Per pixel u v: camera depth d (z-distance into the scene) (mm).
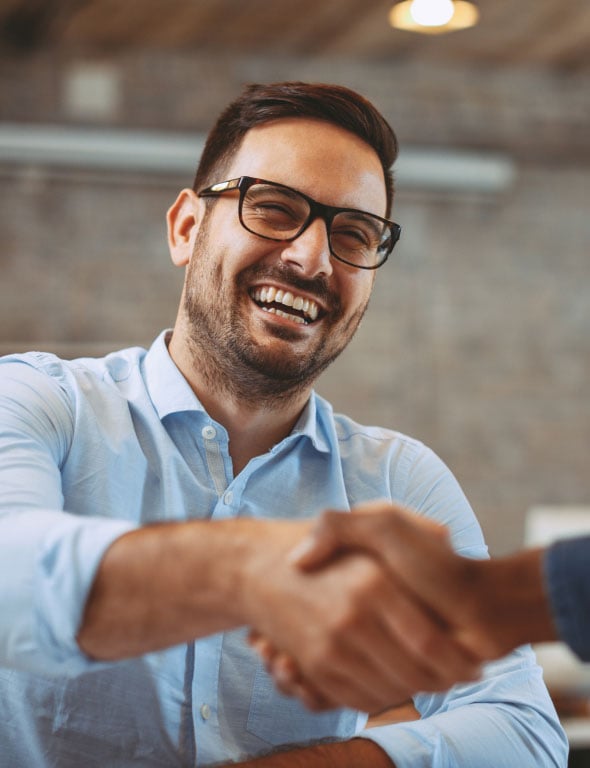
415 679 808
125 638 888
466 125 7434
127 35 6664
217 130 1530
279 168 1425
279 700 1373
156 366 1479
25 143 6477
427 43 6965
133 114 6852
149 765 1310
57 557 896
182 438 1455
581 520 3480
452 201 7371
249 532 853
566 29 6719
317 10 6312
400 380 7223
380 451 1619
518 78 7535
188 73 6945
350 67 7254
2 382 1328
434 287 7312
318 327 1446
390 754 1276
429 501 1608
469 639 793
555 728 1441
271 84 1470
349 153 1441
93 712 1305
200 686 1327
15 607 908
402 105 7332
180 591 853
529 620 785
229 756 1333
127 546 880
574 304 7539
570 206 7578
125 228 6781
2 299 6621
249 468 1458
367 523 799
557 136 7574
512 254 7457
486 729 1354
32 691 1308
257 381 1427
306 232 1407
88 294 6734
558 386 7473
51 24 6473
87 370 1459
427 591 788
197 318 1450
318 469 1526
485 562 807
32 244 6660
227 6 6215
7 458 1161
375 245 1481
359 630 790
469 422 7312
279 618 815
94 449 1365
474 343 7355
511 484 7348
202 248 1463
